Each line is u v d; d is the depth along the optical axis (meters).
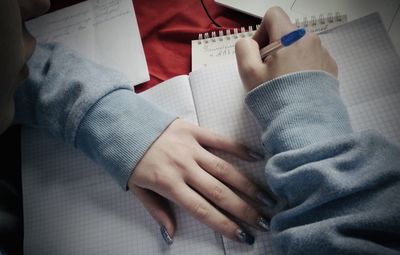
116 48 0.61
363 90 0.51
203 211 0.49
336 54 0.53
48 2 0.48
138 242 0.51
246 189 0.50
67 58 0.57
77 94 0.54
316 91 0.46
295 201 0.44
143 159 0.51
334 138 0.43
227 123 0.53
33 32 0.64
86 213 0.53
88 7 0.64
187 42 0.61
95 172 0.55
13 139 0.61
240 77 0.52
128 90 0.55
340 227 0.41
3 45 0.40
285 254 0.44
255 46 0.51
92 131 0.52
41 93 0.55
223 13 0.62
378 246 0.40
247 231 0.49
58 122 0.54
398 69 0.51
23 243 0.53
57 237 0.52
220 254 0.48
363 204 0.41
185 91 0.56
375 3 0.57
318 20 0.57
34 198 0.55
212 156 0.51
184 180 0.51
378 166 0.42
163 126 0.52
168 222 0.50
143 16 0.63
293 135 0.45
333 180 0.42
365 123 0.49
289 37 0.48
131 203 0.53
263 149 0.51
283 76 0.46
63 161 0.56
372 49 0.52
